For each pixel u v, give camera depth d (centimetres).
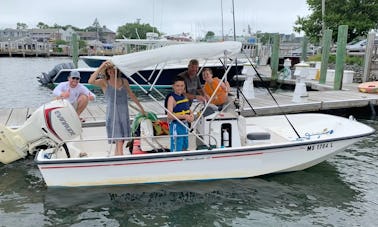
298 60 2295
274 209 484
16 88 1759
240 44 529
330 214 474
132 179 523
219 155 532
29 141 541
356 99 1052
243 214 470
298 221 456
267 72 2050
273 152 555
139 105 560
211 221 453
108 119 529
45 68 3191
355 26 2016
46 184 523
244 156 544
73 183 514
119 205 485
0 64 3747
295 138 636
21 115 845
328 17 2047
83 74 1664
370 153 716
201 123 567
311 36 2256
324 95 1146
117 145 532
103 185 521
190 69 583
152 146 560
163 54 485
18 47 6994
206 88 589
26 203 491
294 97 1042
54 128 511
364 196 527
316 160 588
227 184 545
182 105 533
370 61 1426
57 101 532
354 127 638
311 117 719
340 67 1280
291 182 565
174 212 471
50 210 471
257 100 1066
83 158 498
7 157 549
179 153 516
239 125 581
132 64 478
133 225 442
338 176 596
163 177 530
